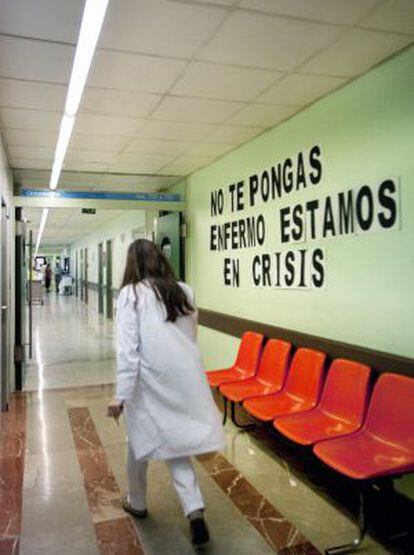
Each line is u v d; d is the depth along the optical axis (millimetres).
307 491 2947
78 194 5891
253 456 3484
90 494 2943
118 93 3426
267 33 2572
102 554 2322
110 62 2910
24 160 5367
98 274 14555
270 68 3016
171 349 2334
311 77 3150
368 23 2477
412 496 2697
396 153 2822
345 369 3039
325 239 3506
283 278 4086
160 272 2451
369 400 2855
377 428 2662
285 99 3553
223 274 5332
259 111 3818
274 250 4234
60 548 2375
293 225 3922
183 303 2430
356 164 3168
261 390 3746
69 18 2363
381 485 2668
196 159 5457
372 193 3021
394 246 2846
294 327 3934
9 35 2531
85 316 13953
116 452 3615
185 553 2320
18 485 3072
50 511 2738
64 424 4273
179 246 6461
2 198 4406
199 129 4297
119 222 11352
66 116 3785
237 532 2498
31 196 5711
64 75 3062
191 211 6332
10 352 5266
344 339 3314
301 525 2562
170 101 3582
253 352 4242
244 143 4770
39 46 2658
